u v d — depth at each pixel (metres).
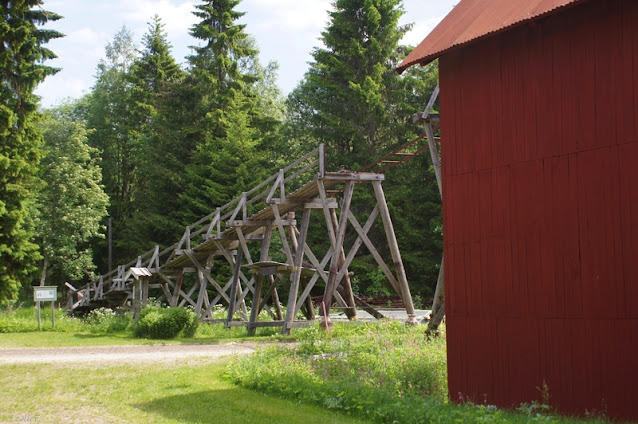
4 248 26.41
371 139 40.22
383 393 8.72
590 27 8.34
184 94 46.41
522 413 8.20
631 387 7.73
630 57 7.94
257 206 40.47
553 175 8.62
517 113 9.07
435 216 37.97
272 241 38.22
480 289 9.44
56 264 44.34
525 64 9.01
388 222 18.67
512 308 9.02
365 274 38.94
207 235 23.80
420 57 10.09
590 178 8.25
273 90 57.09
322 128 40.69
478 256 9.49
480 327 9.41
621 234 7.91
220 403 9.10
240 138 42.09
